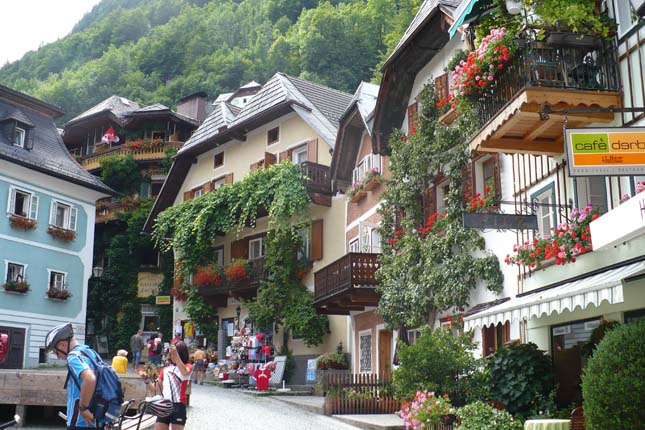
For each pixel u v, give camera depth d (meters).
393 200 20.39
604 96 11.42
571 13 10.80
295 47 79.19
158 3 116.56
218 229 32.41
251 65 80.94
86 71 85.19
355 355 24.94
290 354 28.92
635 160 9.17
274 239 28.98
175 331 34.97
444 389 13.68
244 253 32.66
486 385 13.22
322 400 20.62
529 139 12.92
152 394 14.55
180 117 47.66
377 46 65.25
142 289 42.28
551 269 13.29
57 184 33.59
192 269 33.38
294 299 28.30
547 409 11.88
